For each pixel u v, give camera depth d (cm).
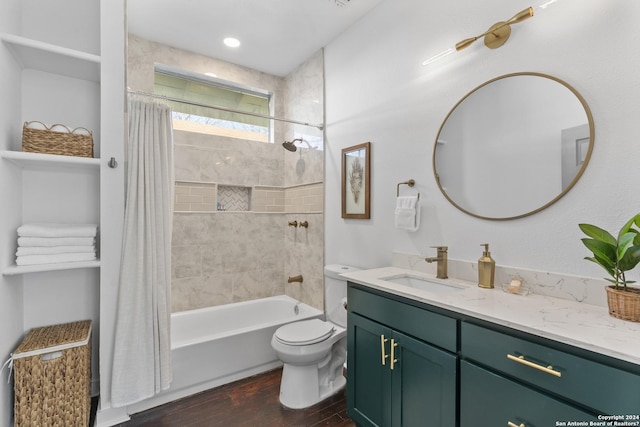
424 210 189
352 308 170
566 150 129
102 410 165
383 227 217
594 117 122
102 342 166
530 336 96
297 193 310
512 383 100
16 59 154
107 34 166
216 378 214
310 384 197
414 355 133
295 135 312
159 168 188
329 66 268
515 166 145
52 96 173
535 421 94
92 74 175
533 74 139
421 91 190
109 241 167
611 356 79
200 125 297
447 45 176
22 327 162
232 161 299
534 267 139
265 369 236
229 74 301
